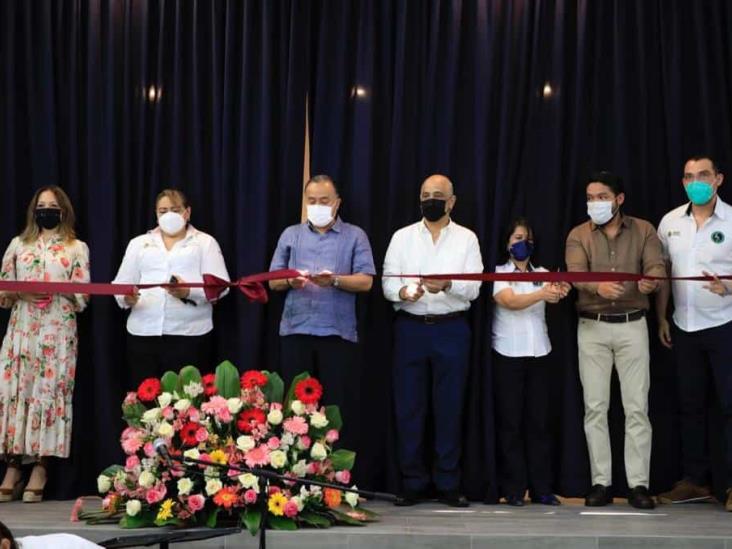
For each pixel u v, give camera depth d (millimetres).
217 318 4875
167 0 4957
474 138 4848
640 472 4566
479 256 4652
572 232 4723
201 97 4938
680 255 4609
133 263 4730
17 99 4941
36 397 4609
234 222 4902
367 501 4738
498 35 4863
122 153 4926
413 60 4906
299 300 4590
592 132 4887
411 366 4613
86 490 4848
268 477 3018
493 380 4715
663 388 4824
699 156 4570
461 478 4727
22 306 4668
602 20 4902
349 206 4895
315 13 4957
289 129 4891
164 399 3994
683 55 4875
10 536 2189
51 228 4746
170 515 3844
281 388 4195
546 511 4449
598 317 4613
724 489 4688
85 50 4961
